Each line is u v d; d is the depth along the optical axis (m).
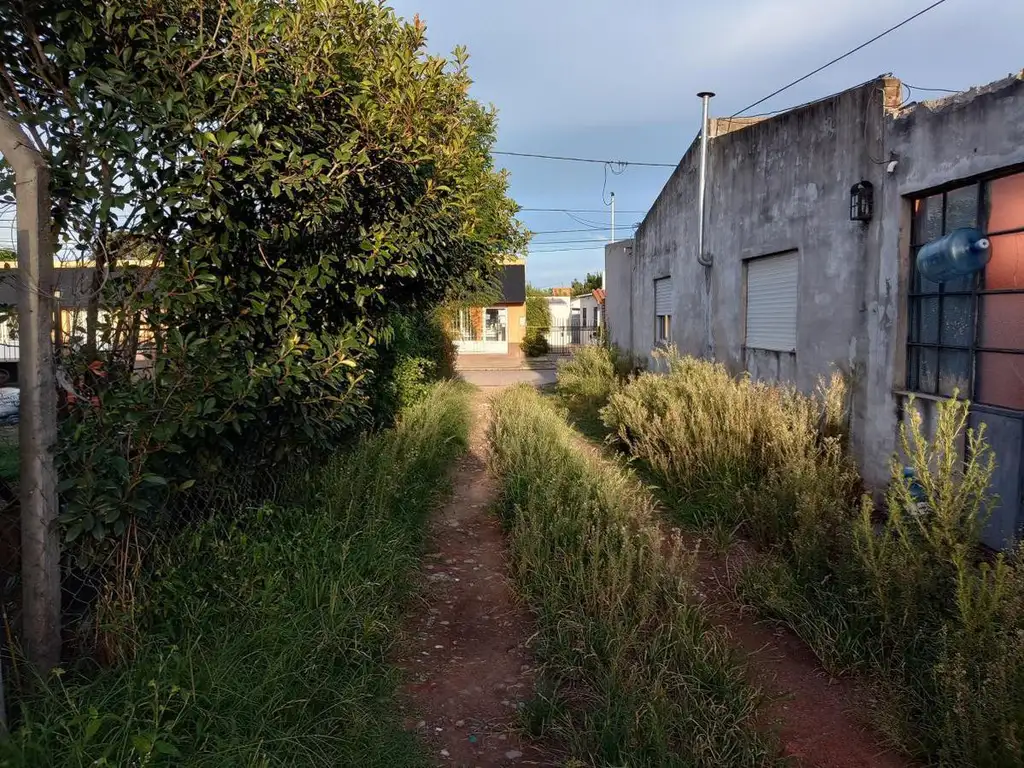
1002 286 4.89
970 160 5.00
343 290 4.78
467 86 4.97
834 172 6.81
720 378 7.50
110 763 2.33
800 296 7.46
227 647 3.10
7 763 2.19
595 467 6.86
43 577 2.81
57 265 3.24
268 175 3.74
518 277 34.19
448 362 16.80
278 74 4.04
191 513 3.78
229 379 3.45
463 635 4.00
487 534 5.77
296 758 2.65
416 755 2.85
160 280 3.39
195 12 3.73
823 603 3.89
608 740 2.82
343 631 3.48
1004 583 3.01
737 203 9.02
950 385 5.41
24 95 3.33
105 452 2.91
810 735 3.06
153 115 3.23
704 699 3.08
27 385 2.77
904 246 5.84
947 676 2.84
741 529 5.54
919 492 4.59
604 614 3.71
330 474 5.12
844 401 6.59
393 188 4.73
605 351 14.70
